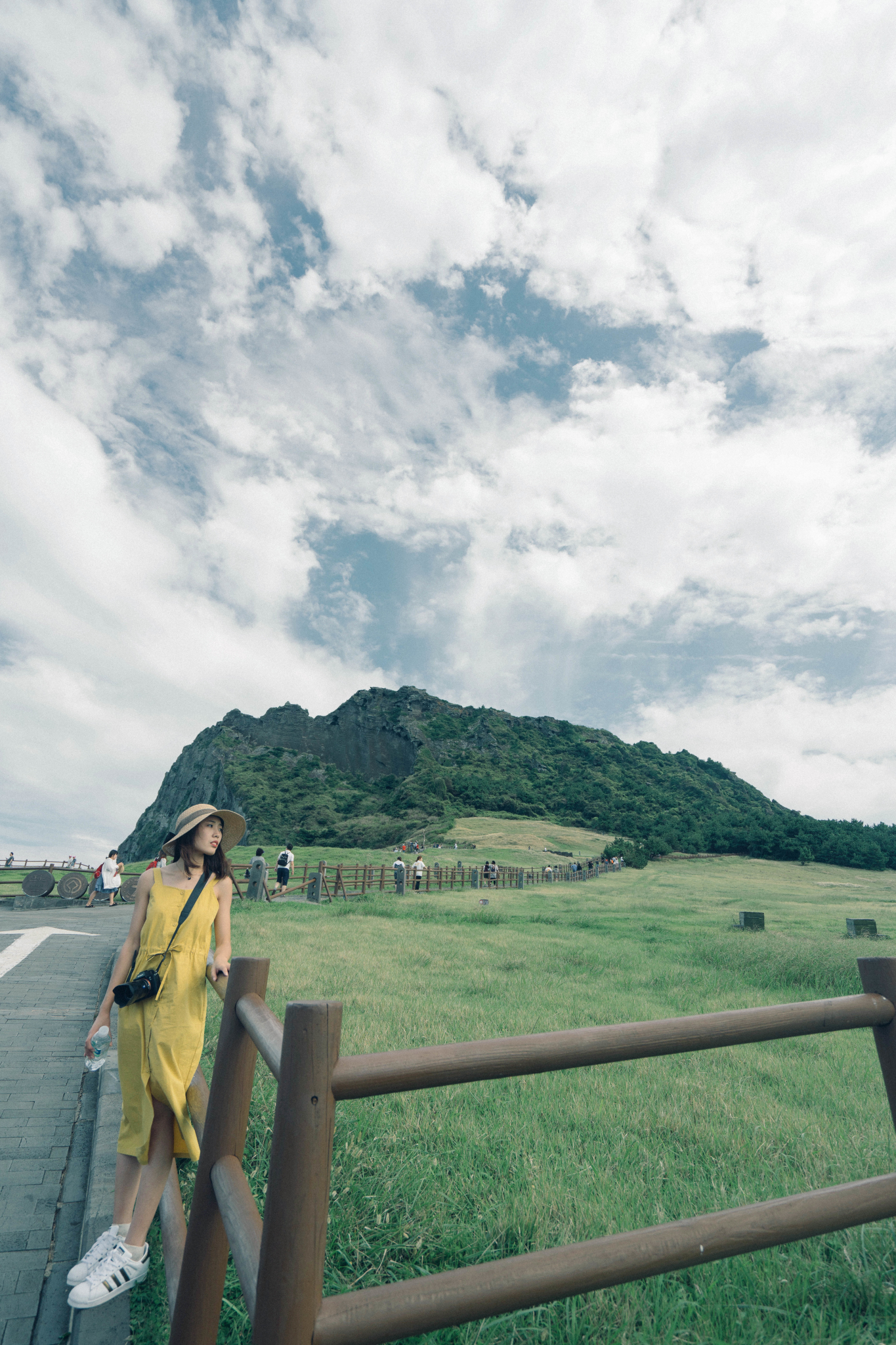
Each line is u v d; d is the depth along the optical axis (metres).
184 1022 2.60
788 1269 2.59
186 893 2.73
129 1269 2.47
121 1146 2.56
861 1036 6.82
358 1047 5.31
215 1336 1.72
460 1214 2.96
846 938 15.72
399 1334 1.13
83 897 18.88
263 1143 3.58
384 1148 3.57
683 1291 2.40
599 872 59.47
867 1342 2.18
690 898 34.09
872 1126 4.22
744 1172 3.42
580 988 8.45
